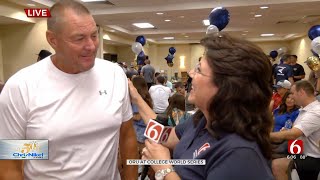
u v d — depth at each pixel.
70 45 0.95
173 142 1.02
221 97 0.74
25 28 7.31
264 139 0.73
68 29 0.93
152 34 12.46
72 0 0.99
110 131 1.10
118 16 8.04
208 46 0.80
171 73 16.78
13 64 7.52
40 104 0.98
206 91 0.78
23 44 7.39
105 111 1.07
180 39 15.04
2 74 7.55
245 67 0.73
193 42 15.86
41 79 1.01
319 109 2.15
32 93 0.98
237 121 0.72
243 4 6.83
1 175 1.00
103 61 1.18
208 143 0.79
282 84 3.42
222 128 0.76
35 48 7.31
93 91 1.07
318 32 4.36
